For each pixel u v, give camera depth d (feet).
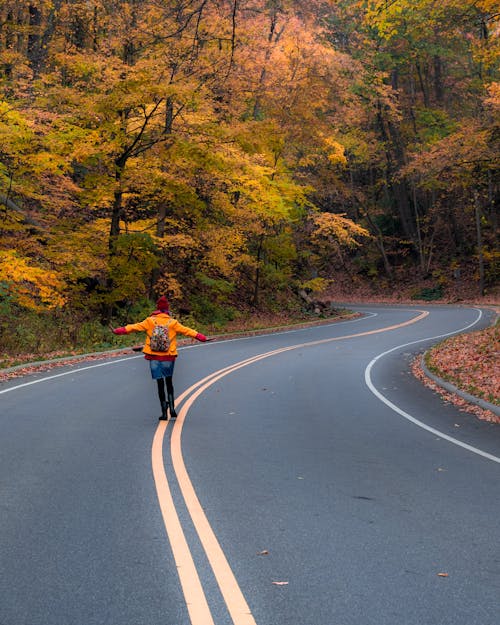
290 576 14.64
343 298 213.87
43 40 106.22
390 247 222.89
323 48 128.57
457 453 29.12
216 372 58.80
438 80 202.08
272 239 132.26
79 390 46.75
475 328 109.29
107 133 80.64
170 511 19.31
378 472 25.00
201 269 117.70
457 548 16.62
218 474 23.95
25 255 82.02
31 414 36.63
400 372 62.75
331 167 181.47
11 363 61.11
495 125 75.66
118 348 81.35
